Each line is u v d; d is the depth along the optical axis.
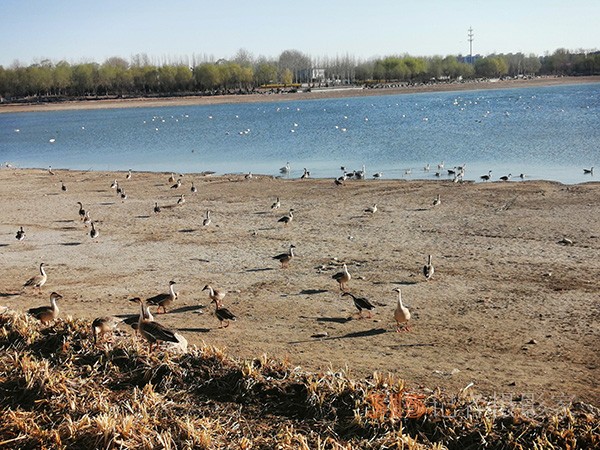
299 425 11.74
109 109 166.50
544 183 40.84
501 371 15.07
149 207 39.09
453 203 36.19
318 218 34.06
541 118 87.69
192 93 198.88
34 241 31.16
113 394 12.90
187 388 13.12
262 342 17.45
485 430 11.07
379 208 35.88
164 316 20.09
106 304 21.28
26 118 146.75
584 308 19.27
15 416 11.88
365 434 11.31
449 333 17.89
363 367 15.36
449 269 23.98
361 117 106.81
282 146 72.12
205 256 27.28
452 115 101.75
